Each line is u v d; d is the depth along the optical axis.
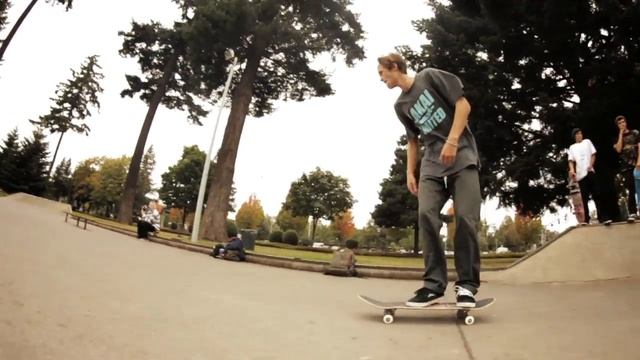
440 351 2.45
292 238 43.31
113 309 3.15
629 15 12.69
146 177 88.94
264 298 4.43
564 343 2.57
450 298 5.17
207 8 19.47
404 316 3.62
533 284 7.16
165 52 32.09
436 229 3.62
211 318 3.16
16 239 7.32
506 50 15.48
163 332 2.61
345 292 5.45
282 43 22.50
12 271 4.30
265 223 87.75
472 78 15.66
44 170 51.47
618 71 13.38
